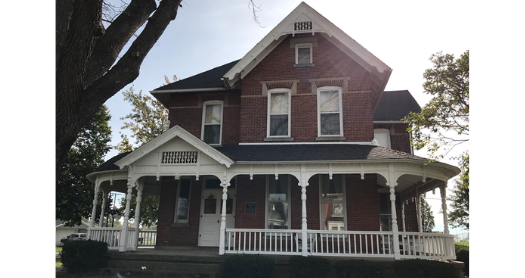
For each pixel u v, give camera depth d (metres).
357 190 12.13
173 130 11.66
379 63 12.77
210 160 11.52
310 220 12.19
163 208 13.95
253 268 9.68
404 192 15.80
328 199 12.33
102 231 12.61
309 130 13.23
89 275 10.76
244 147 13.02
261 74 14.02
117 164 11.81
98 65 6.28
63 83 5.34
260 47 13.68
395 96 20.28
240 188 12.82
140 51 6.71
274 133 13.55
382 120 18.19
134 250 12.12
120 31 6.62
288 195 12.59
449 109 12.03
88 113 5.93
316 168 11.04
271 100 13.86
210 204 13.73
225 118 14.70
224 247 10.89
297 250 10.61
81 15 5.40
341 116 13.17
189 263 10.65
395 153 11.27
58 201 22.50
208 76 16.05
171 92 14.96
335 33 13.38
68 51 5.33
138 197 12.52
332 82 13.48
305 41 13.99
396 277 9.96
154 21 7.03
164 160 11.80
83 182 23.73
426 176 11.09
